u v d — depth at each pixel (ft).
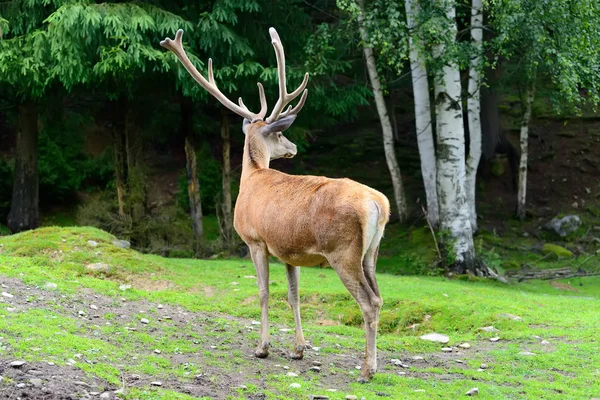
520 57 49.03
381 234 18.13
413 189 59.36
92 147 62.80
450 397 17.81
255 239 20.20
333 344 23.27
